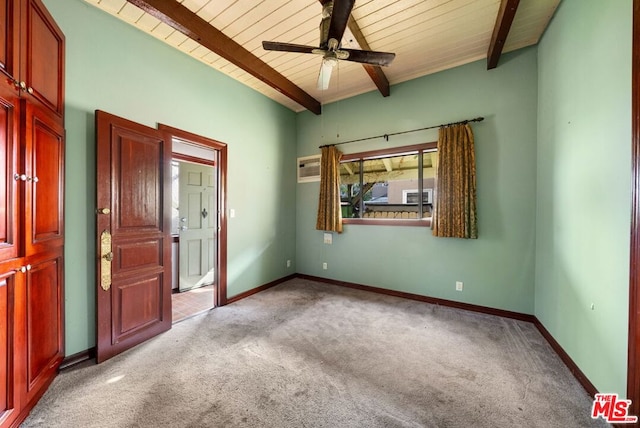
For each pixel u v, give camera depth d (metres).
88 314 2.11
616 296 1.47
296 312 3.08
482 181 3.05
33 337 1.57
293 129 4.57
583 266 1.83
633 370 1.31
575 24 1.97
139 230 2.36
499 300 2.98
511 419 1.48
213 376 1.86
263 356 2.13
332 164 4.06
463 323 2.78
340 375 1.88
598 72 1.68
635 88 1.31
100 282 2.05
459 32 2.60
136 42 2.45
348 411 1.53
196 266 4.22
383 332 2.57
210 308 3.22
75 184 2.03
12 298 1.38
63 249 1.92
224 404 1.59
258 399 1.63
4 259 1.33
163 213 2.59
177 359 2.08
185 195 4.07
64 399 1.61
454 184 3.10
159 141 2.56
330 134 4.25
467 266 3.16
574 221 1.97
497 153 2.96
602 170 1.63
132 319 2.28
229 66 3.18
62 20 1.96
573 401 1.63
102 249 2.06
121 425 1.42
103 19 2.21
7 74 1.33
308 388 1.74
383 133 3.73
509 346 2.30
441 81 3.29
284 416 1.49
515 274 2.89
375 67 3.04
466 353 2.18
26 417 1.46
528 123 2.80
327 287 4.10
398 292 3.64
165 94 2.69
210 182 4.41
